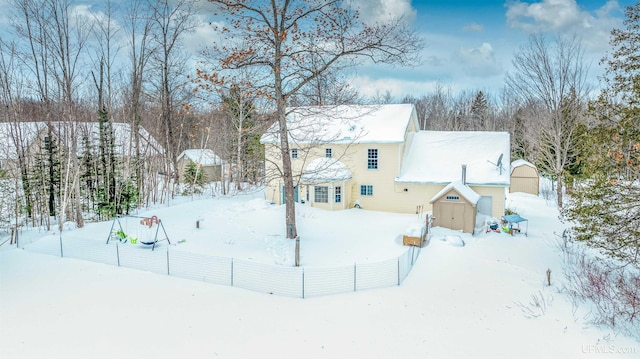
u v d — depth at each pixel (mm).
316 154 26297
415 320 10719
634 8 12234
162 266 14734
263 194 33844
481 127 65875
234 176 39906
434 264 15422
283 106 18828
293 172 26422
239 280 13453
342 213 24766
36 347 9164
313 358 8883
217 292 12500
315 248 17500
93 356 8820
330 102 19391
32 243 18109
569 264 15469
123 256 15852
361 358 8891
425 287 13125
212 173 45250
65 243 17875
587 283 12625
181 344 9375
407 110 27641
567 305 11516
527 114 39250
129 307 11320
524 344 9461
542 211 26938
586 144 12859
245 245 17766
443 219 21656
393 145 25531
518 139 48000
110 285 12961
